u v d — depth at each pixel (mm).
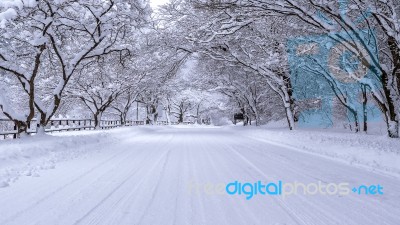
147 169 9641
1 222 4957
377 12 12992
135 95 43062
